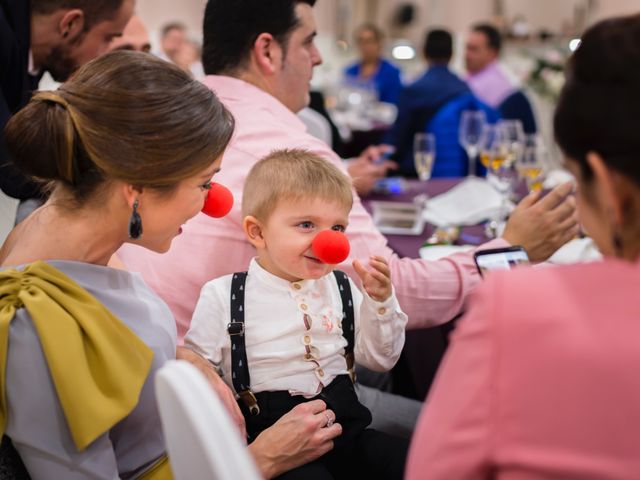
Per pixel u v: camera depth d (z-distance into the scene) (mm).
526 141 2645
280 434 1143
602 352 636
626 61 670
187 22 6660
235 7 1613
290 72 1682
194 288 1423
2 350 896
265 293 1277
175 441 781
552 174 2750
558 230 1498
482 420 669
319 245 1157
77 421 900
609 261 698
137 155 929
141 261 1433
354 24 7566
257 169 1288
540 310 670
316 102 3670
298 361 1251
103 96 925
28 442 915
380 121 5055
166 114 936
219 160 1017
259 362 1242
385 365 1274
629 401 623
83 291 958
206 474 731
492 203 2285
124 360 958
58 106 936
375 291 1222
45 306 910
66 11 1753
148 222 1004
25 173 982
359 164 2617
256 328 1253
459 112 3631
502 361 670
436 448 701
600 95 680
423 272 1475
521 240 1498
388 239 2084
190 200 1011
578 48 715
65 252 1004
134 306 1040
